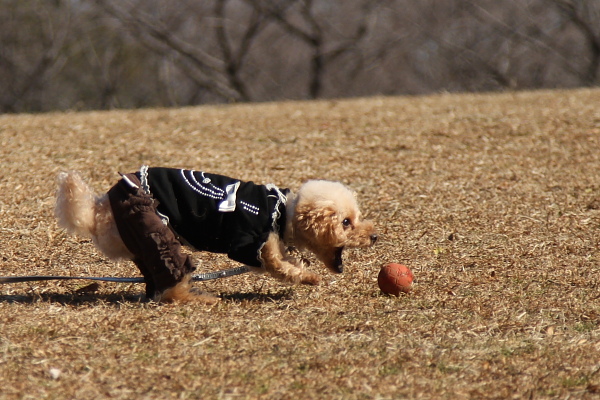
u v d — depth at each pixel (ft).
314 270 30.63
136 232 24.31
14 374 19.06
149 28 128.36
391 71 147.74
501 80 144.15
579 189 41.98
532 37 140.15
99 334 22.16
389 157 49.08
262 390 18.52
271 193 25.71
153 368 19.71
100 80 139.03
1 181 42.63
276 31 144.25
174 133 55.47
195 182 25.13
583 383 19.16
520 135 53.78
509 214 38.27
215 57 139.74
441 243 34.30
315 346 21.45
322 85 139.44
